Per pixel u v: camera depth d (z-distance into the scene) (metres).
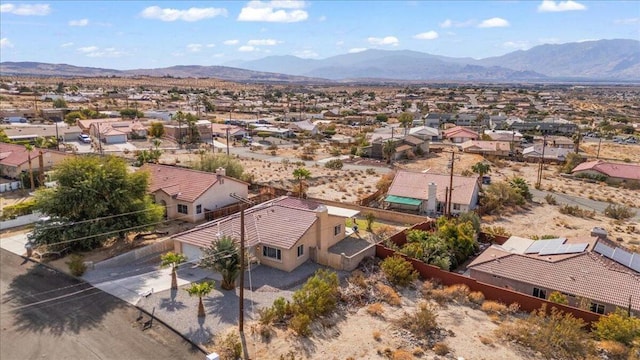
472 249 45.03
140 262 38.75
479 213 59.31
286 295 33.53
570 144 125.19
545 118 188.12
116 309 30.61
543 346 27.25
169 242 41.62
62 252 39.19
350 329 29.39
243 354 25.95
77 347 26.30
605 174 86.69
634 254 38.06
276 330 28.52
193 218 48.75
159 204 50.31
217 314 30.22
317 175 80.62
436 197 59.12
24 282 34.16
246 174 70.69
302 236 38.91
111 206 40.50
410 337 28.59
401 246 45.03
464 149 114.81
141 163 75.25
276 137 136.88
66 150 93.12
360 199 61.53
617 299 31.34
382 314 31.55
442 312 32.38
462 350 27.31
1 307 30.42
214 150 107.00
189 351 26.22
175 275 34.38
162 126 121.06
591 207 67.00
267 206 45.50
